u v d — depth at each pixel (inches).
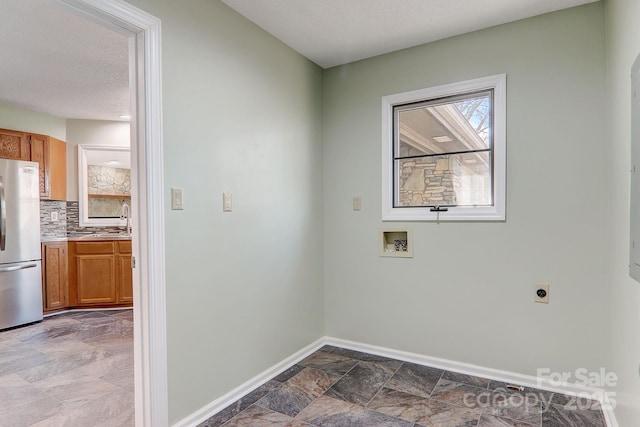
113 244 177.3
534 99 91.4
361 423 76.5
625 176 66.7
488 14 90.0
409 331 108.5
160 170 69.6
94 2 58.8
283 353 104.1
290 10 87.7
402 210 109.6
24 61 114.4
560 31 88.6
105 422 78.4
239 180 89.3
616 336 74.5
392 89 110.4
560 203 88.8
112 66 118.6
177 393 73.3
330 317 122.6
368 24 94.3
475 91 99.5
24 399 88.7
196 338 77.6
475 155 100.3
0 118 155.6
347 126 118.3
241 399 87.0
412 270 107.7
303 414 80.3
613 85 76.8
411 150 109.9
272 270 100.3
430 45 104.5
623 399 67.1
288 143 106.7
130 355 117.9
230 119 86.7
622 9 67.6
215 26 82.5
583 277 86.7
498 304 96.0
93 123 183.2
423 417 78.5
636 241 55.3
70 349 123.3
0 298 144.2
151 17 67.9
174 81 72.7
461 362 100.9
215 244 82.5
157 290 69.1
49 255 166.1
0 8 85.3
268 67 98.9
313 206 118.0
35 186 158.6
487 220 96.9
